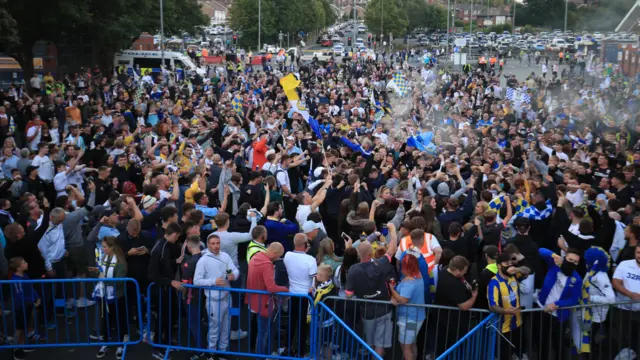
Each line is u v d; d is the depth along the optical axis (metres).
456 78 46.34
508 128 21.62
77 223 9.80
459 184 13.14
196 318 8.42
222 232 9.28
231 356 8.57
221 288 8.18
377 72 51.31
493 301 7.68
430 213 9.85
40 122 19.20
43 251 9.23
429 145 18.00
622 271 8.27
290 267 8.47
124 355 8.53
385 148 15.78
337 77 47.72
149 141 16.91
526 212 10.37
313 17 120.69
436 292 7.97
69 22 36.88
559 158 16.00
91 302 9.80
